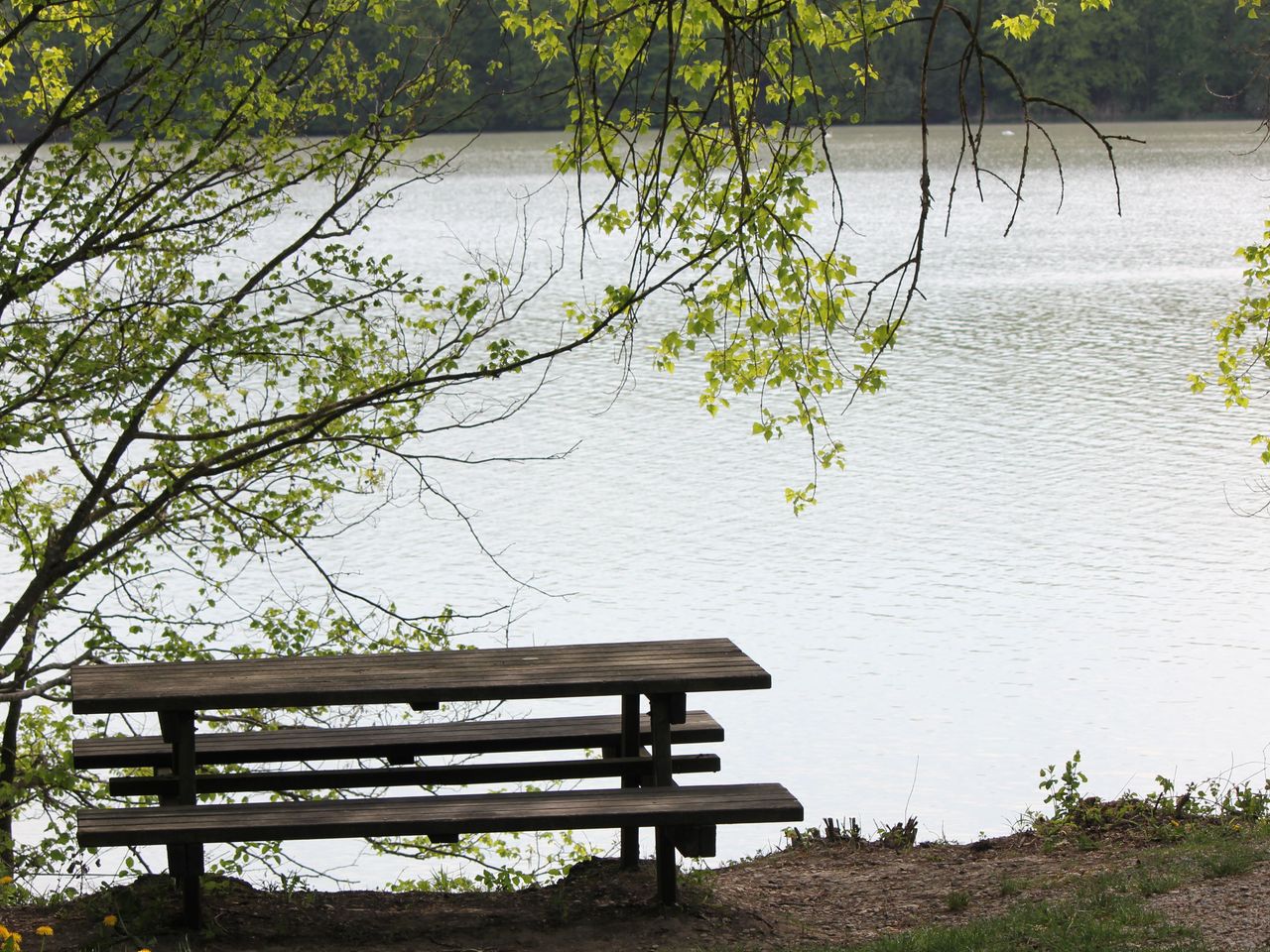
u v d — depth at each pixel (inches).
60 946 261.1
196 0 404.8
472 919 278.5
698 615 1138.0
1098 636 1047.0
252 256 2871.6
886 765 785.6
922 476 1637.6
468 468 1720.0
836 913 300.4
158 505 428.1
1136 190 5428.2
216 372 432.8
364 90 437.7
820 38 280.7
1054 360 2345.0
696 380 2226.9
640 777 289.6
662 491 1594.5
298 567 1235.9
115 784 271.7
